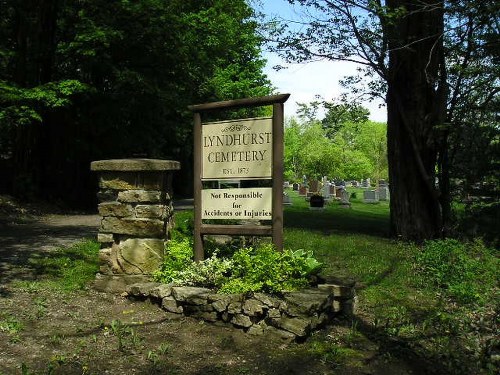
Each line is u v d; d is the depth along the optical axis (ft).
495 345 17.15
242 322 15.84
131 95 64.44
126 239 20.17
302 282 18.07
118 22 59.41
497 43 38.52
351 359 14.25
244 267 18.35
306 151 200.13
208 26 72.43
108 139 69.56
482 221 42.45
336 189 104.99
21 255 26.61
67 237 34.78
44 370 12.16
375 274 26.02
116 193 20.38
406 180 42.50
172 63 65.77
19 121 49.67
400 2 41.19
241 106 19.69
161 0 59.77
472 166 42.09
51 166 65.05
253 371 12.89
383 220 60.44
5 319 15.70
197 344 14.70
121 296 19.44
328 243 34.81
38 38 60.64
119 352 13.66
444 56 41.88
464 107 40.98
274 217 18.94
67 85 53.47
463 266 27.71
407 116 41.93
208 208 20.33
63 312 17.06
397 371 13.92
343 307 18.57
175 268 19.75
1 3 58.95
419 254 31.17
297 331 15.10
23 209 53.62
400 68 42.27
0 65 61.41
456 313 20.88
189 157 115.44
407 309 20.72
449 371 14.57
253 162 19.52
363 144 251.19
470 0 34.94
